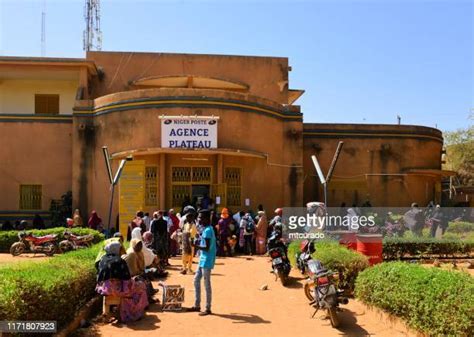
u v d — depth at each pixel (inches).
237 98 866.8
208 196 826.2
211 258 393.4
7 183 968.9
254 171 875.4
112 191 695.7
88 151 912.3
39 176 971.3
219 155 834.2
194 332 339.3
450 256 657.0
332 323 352.8
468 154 1668.3
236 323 362.3
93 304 395.9
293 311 398.6
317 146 1059.3
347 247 542.0
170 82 1131.3
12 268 345.4
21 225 825.5
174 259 684.1
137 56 1141.7
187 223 568.7
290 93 1309.1
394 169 1079.0
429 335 300.7
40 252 720.3
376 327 353.7
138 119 856.9
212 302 428.1
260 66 1182.3
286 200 927.0
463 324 267.9
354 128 1074.1
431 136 1119.6
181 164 836.6
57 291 315.9
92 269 406.9
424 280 319.3
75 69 1040.2
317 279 366.3
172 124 829.8
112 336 328.8
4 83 1120.8
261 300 435.8
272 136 914.1
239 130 863.1
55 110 1130.0
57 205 946.1
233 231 727.1
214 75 1162.0
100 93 1125.1
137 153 819.4
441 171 1088.2
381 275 367.9
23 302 278.4
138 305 370.6
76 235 738.8
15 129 976.3
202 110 848.3
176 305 400.5
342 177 1061.1
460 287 290.5
